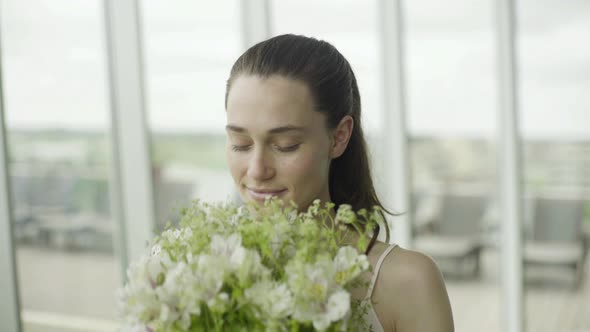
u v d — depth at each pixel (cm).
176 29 396
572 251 417
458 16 416
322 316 94
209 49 401
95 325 382
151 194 395
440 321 123
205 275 94
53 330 370
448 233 429
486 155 422
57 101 366
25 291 360
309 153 122
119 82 383
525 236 423
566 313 420
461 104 421
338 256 101
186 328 94
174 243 106
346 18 416
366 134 181
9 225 340
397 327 126
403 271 125
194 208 109
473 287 428
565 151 414
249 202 113
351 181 150
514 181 417
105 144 384
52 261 368
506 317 424
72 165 373
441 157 426
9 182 340
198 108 402
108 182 386
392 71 416
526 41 411
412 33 420
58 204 369
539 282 423
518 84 414
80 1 369
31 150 359
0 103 334
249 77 121
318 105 122
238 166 124
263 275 95
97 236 383
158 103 397
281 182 121
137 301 95
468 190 425
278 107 118
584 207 415
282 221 100
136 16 378
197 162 404
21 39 354
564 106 411
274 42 125
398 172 423
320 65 124
